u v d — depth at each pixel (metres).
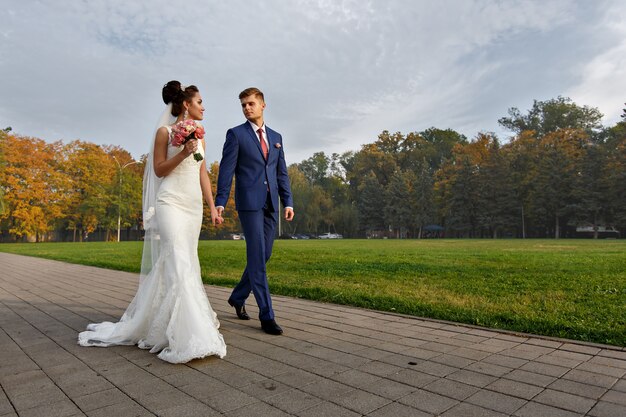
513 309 4.82
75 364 3.11
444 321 4.47
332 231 76.81
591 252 15.16
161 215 3.66
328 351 3.39
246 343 3.65
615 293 5.80
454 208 59.00
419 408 2.27
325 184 86.69
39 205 43.06
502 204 54.41
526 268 9.16
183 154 3.62
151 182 3.92
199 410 2.26
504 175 54.56
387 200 67.50
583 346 3.48
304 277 8.02
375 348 3.47
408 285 6.80
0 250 23.52
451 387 2.58
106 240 53.09
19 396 2.48
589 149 48.41
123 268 10.70
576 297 5.50
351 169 87.31
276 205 4.31
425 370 2.90
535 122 65.31
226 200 4.08
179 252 3.55
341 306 5.38
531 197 52.06
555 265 9.82
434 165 78.88
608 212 48.59
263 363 3.09
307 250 18.42
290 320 4.57
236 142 4.20
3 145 39.88
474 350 3.39
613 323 4.08
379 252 16.34
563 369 2.90
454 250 17.78
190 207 3.78
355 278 7.77
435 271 8.76
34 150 42.94
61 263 13.14
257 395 2.47
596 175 47.94
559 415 2.17
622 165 45.28
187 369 2.97
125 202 48.62
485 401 2.36
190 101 3.89
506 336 3.85
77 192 47.44
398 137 77.25
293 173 71.44
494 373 2.83
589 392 2.47
